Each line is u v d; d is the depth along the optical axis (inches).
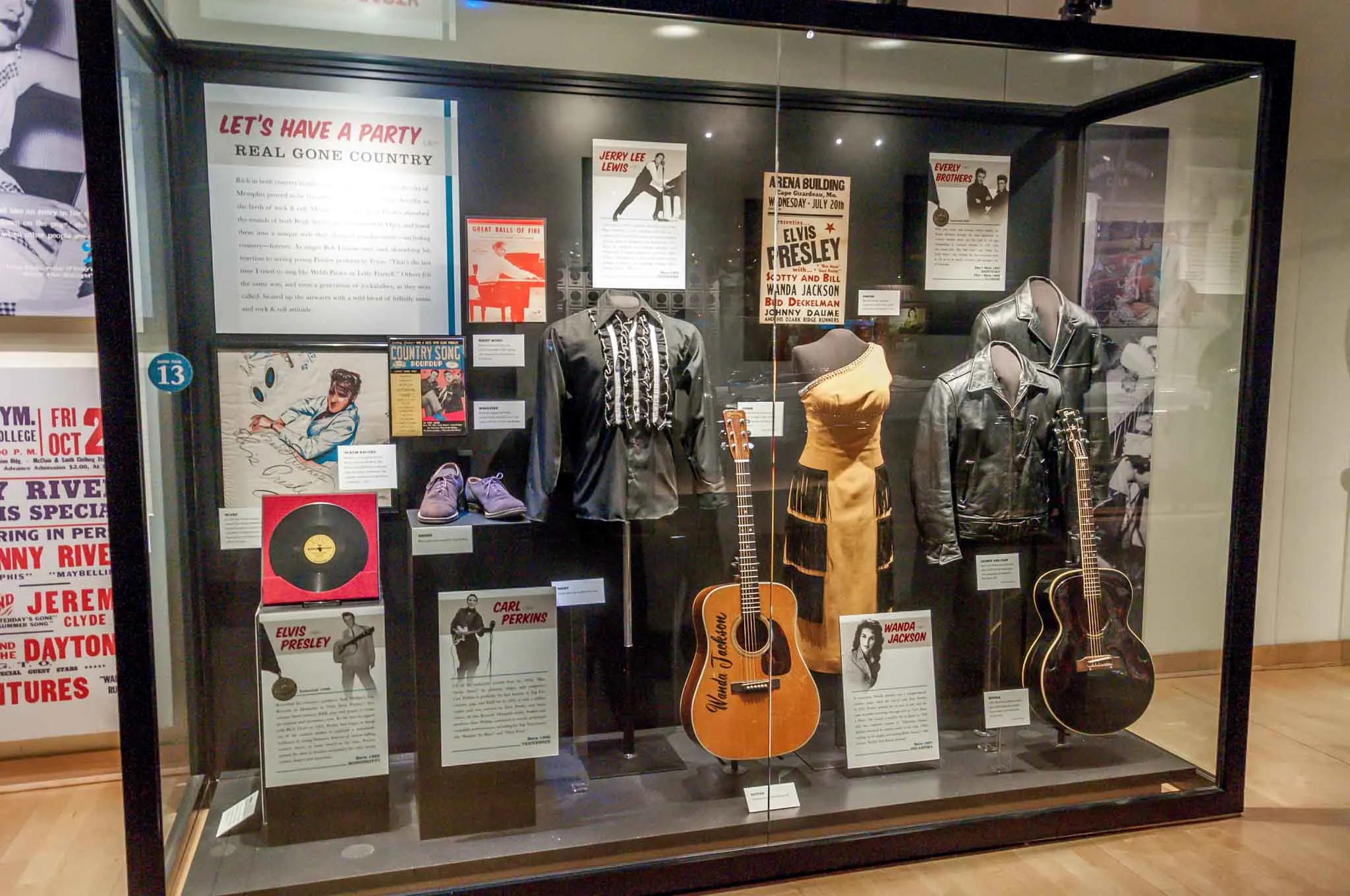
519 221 90.7
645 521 93.0
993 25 85.0
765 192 95.5
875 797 91.7
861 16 82.8
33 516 97.3
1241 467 94.4
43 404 96.4
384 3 82.4
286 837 81.6
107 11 65.6
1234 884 83.9
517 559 88.0
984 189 100.7
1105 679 100.3
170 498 80.7
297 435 88.1
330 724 81.7
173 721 79.7
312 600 82.5
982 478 98.7
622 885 80.7
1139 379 107.0
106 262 67.9
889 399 98.6
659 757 96.3
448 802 83.8
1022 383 99.7
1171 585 104.7
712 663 89.6
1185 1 119.7
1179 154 101.3
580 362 89.8
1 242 93.8
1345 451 136.5
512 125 89.3
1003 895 82.0
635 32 86.7
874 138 97.5
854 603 96.8
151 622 72.0
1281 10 123.7
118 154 67.2
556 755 86.3
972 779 95.7
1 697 98.3
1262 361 92.9
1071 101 100.5
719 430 95.1
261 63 82.3
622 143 91.9
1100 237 104.2
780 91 93.9
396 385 89.8
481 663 84.5
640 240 93.4
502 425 92.7
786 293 96.6
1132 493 108.7
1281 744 114.5
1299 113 127.6
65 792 98.4
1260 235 91.4
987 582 101.7
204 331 84.7
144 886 73.2
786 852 84.3
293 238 85.6
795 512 96.4
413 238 88.6
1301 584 138.4
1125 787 96.5
